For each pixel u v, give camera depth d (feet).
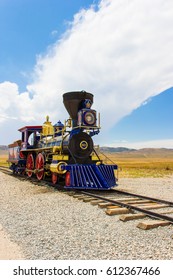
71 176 37.70
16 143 69.15
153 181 60.23
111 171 41.14
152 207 28.19
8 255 15.72
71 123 43.14
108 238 18.60
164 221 21.86
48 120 57.62
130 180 61.93
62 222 22.54
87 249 16.70
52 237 18.80
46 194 37.14
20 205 29.81
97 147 44.55
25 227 21.22
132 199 32.76
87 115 40.70
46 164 48.78
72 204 29.94
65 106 43.57
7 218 24.07
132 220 23.27
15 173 72.18
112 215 25.00
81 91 42.11
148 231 20.18
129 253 16.12
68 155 43.04
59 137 45.65
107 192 39.91
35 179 53.16
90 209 27.35
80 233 19.70
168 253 16.10
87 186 37.35
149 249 16.72
